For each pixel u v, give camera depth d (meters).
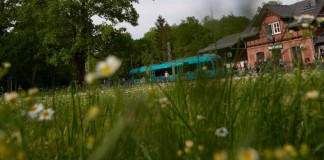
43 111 1.51
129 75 43.09
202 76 2.30
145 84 3.26
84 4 42.00
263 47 52.41
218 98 2.10
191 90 2.19
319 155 1.59
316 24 2.16
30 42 48.41
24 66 51.88
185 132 1.95
